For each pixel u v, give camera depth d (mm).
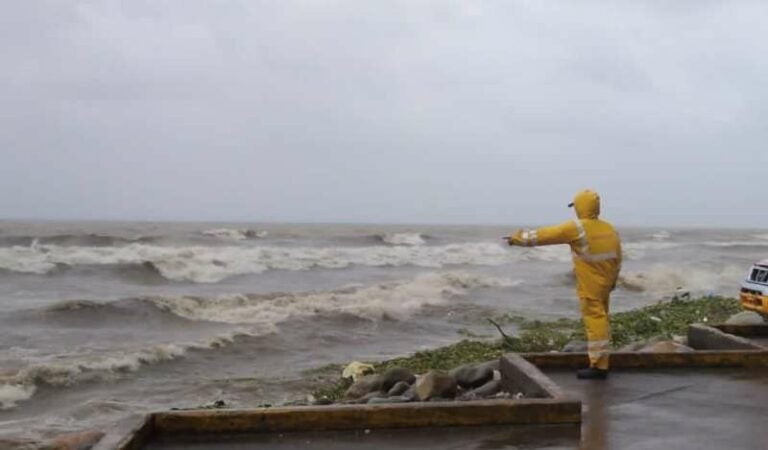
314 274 37094
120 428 5711
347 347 18969
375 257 45000
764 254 55531
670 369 8422
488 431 6117
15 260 34250
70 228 70750
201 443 5859
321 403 10375
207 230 65500
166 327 21531
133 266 33719
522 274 38969
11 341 18922
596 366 7961
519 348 15867
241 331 20188
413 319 23062
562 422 6297
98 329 20938
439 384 7895
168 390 14344
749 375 8141
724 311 18688
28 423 12281
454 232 84125
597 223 7727
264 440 5930
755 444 5766
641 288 33531
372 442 5852
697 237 90062
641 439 5887
